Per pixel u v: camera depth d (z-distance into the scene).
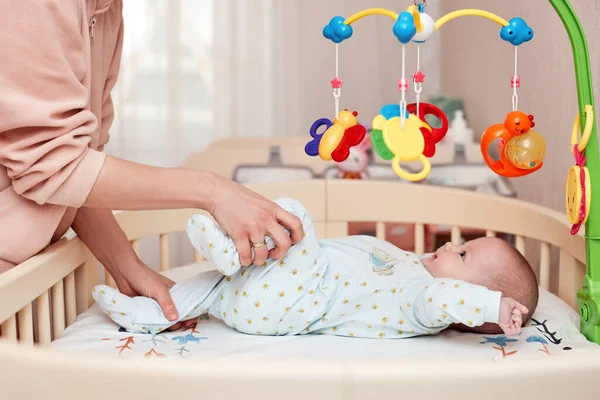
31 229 0.90
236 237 0.91
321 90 2.76
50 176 0.85
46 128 0.83
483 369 0.53
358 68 2.74
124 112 2.82
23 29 0.79
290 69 2.76
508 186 1.85
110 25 1.05
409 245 1.86
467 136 2.17
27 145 0.83
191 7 2.80
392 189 1.46
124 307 1.02
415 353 0.93
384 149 0.87
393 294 1.04
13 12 0.79
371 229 1.87
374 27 2.72
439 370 0.52
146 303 1.04
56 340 0.98
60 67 0.82
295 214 1.02
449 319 0.94
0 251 0.89
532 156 0.89
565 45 1.44
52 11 0.80
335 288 1.04
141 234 1.31
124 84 2.80
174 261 2.67
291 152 2.24
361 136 0.90
